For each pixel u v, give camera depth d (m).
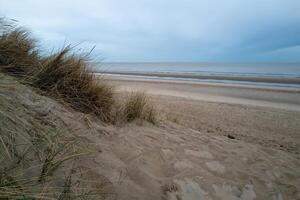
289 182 4.05
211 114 10.16
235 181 3.66
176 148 4.04
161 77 35.75
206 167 3.78
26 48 3.84
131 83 23.27
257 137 7.36
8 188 1.70
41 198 1.83
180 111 9.93
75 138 2.86
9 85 2.60
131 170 3.05
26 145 2.28
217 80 30.78
